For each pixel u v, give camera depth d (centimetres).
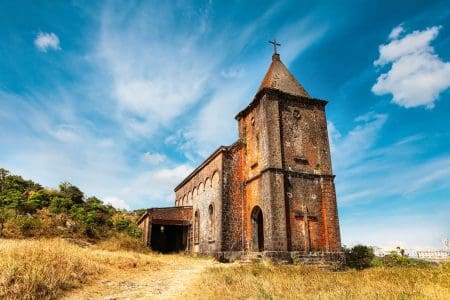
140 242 2958
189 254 3312
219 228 2733
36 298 905
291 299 942
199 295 1027
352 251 2583
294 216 2383
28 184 4484
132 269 1605
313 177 2538
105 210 4722
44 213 3522
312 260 2289
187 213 3581
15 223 2792
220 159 2898
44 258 1185
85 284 1160
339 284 1230
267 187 2388
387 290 1060
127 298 1012
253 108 2838
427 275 1380
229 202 2800
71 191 4644
